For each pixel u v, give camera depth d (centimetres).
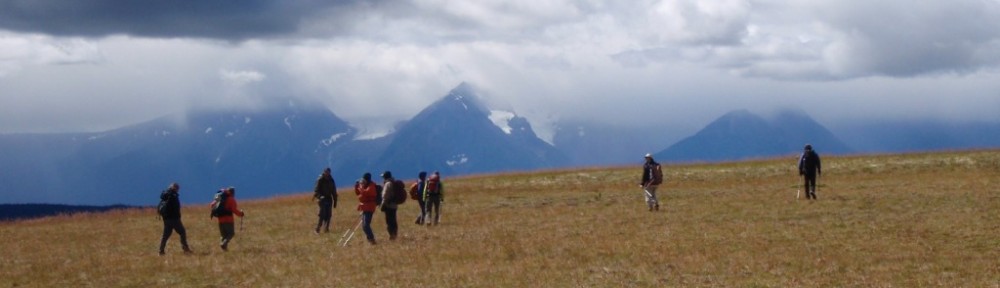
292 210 4925
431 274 2419
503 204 4650
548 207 4291
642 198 4472
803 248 2509
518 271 2375
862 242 2569
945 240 2544
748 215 3341
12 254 3484
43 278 2723
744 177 5653
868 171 5469
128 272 2731
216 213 3103
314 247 3112
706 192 4656
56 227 4747
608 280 2200
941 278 2038
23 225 5081
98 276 2698
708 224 3130
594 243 2803
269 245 3253
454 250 2814
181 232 3108
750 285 2055
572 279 2230
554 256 2605
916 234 2664
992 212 3058
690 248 2608
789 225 2989
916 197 3656
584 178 6162
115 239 3831
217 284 2473
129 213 5400
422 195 3722
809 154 3806
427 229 3553
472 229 3441
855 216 3148
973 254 2305
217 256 2980
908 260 2266
